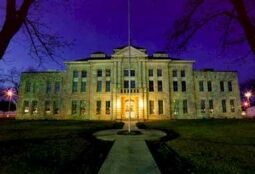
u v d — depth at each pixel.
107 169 7.51
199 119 40.38
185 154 9.74
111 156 9.50
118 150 10.87
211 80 46.19
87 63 45.44
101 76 44.44
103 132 19.28
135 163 8.30
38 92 46.31
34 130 19.91
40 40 9.09
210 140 13.88
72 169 7.49
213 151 10.31
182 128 22.38
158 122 32.53
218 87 46.03
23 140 13.39
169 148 11.30
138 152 10.35
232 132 18.27
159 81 44.12
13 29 7.21
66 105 44.53
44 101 45.81
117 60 43.97
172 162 8.47
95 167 7.82
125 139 14.84
